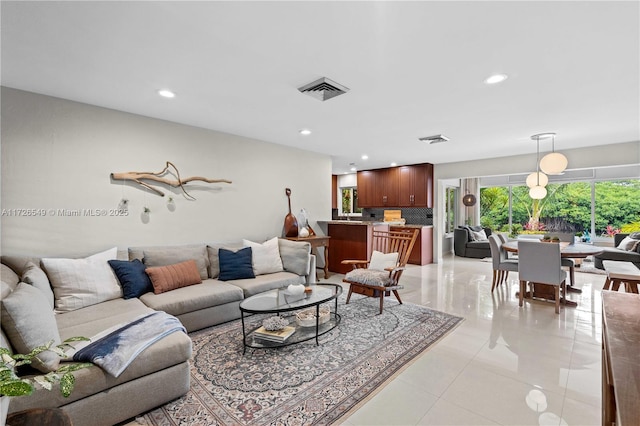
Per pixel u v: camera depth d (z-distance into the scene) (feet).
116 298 9.04
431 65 7.32
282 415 5.84
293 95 9.25
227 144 13.66
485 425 5.56
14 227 8.66
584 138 14.43
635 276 9.50
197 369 7.47
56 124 9.33
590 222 24.72
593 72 7.63
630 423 1.96
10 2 4.98
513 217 28.45
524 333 9.65
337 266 18.66
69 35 6.04
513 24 5.65
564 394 6.47
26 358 3.75
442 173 22.41
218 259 12.00
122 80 8.18
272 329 8.62
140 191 11.07
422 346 8.70
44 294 6.57
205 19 5.53
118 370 5.38
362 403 6.21
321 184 18.48
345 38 6.17
